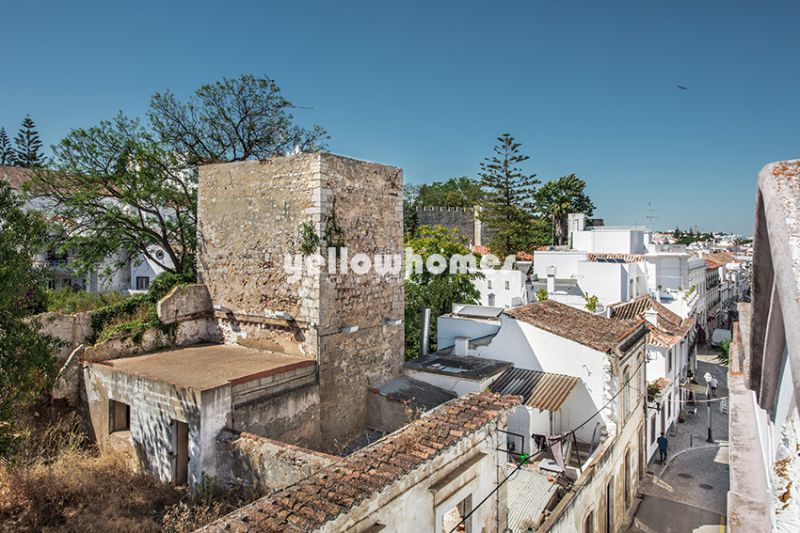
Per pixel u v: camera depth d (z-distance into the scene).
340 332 15.12
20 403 11.27
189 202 24.52
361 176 15.78
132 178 23.08
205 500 10.72
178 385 11.97
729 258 76.06
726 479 20.58
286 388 13.73
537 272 43.56
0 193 10.88
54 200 23.64
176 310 16.31
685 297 36.34
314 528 6.46
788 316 1.72
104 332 15.43
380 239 16.52
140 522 9.88
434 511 8.55
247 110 27.92
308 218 14.59
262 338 15.78
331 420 14.88
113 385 13.59
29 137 60.94
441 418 9.95
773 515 2.53
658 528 16.92
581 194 66.56
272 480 10.71
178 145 26.41
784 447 2.53
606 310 28.08
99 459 13.05
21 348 11.05
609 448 15.12
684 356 30.72
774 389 3.02
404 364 17.48
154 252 31.95
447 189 93.81
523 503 12.20
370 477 7.61
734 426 5.10
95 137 22.84
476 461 9.61
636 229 48.91
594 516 13.78
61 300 21.33
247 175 15.97
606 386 15.95
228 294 16.58
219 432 11.83
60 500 10.68
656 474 21.02
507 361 17.59
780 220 1.98
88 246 23.27
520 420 15.07
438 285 28.22
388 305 16.89
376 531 7.29
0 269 10.23
